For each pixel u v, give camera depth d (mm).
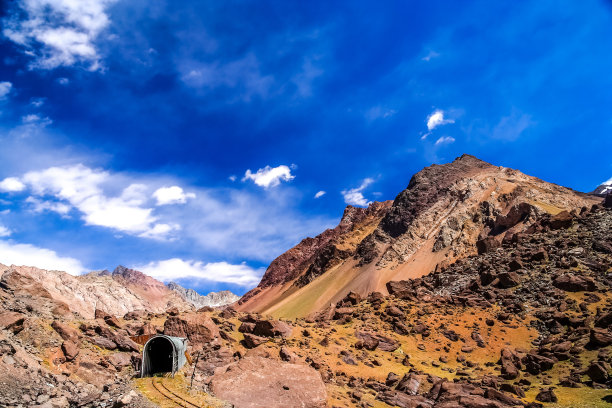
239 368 36812
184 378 33531
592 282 69625
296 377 36719
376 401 40188
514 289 78562
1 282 40500
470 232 197500
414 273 192500
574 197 193125
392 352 59656
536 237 98625
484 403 36219
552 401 39781
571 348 52781
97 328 40250
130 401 24094
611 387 40656
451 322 70875
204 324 48188
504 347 61125
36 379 23812
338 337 61312
